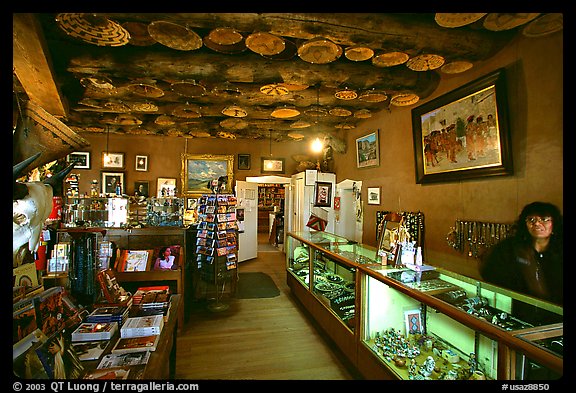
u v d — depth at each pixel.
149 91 3.46
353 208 6.23
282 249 9.16
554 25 1.94
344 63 3.42
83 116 5.46
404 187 4.16
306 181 6.82
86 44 3.04
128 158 7.18
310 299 3.94
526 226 2.33
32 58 2.58
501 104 2.53
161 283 3.84
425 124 3.57
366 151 5.28
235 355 3.02
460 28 2.47
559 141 2.10
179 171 7.46
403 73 3.46
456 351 2.20
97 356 1.48
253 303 4.55
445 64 2.63
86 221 3.99
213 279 4.45
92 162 7.00
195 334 3.51
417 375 2.00
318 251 3.91
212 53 3.27
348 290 3.37
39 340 1.27
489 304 2.04
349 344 2.74
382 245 3.06
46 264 2.95
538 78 2.24
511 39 2.47
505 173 2.52
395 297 2.59
